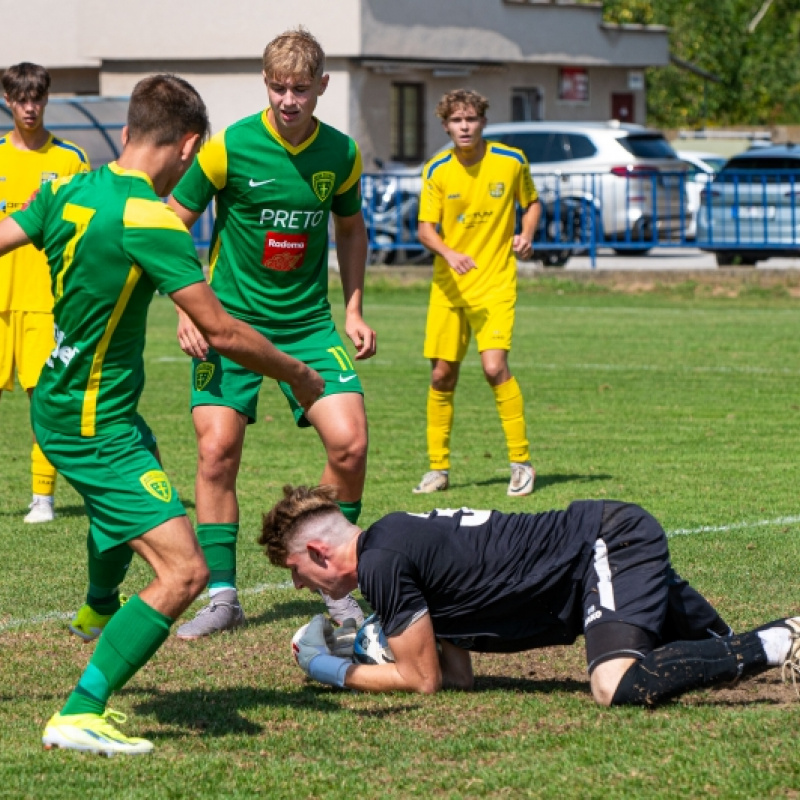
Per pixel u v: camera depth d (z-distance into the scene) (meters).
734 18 120.56
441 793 9.41
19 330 19.09
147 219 10.29
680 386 31.98
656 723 10.69
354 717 11.28
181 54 74.94
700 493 20.66
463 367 36.34
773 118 123.88
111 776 9.79
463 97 21.55
